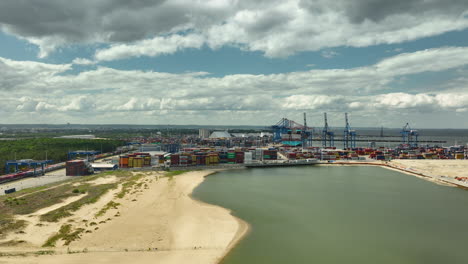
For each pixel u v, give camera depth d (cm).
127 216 8644
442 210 10200
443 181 16225
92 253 6178
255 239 7375
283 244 7106
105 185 12825
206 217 8975
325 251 6756
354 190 13650
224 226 8244
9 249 6144
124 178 15250
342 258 6412
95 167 19388
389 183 15650
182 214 9144
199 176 17588
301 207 10488
